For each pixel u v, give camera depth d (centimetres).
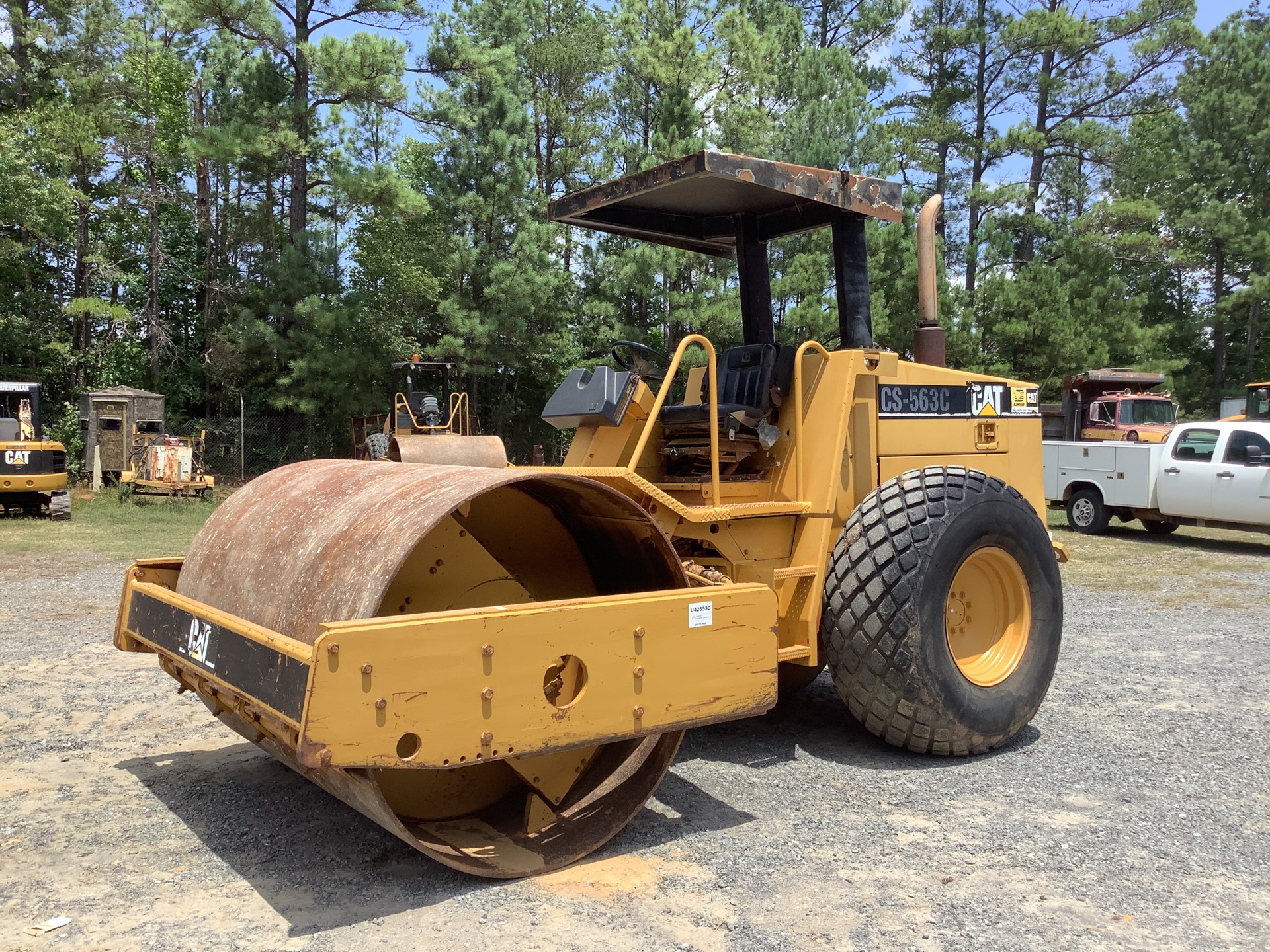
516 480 300
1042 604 454
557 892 301
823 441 439
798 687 541
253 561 343
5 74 2314
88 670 584
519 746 289
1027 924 279
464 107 2241
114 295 2639
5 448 1394
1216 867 319
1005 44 3055
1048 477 1468
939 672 410
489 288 2209
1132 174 3375
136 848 334
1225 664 624
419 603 329
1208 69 3447
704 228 527
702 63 2148
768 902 292
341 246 2570
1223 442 1240
